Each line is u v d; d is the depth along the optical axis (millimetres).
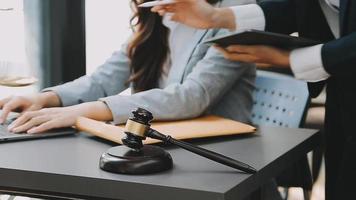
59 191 1041
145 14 1811
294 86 2129
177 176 1027
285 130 1518
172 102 1509
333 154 1539
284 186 2023
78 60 2508
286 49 1422
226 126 1438
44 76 2443
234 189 967
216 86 1612
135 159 1045
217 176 1030
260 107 2186
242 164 1062
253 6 1616
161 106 1492
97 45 2521
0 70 1604
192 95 1549
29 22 2381
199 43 1723
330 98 1517
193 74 1623
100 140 1312
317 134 1494
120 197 1000
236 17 1566
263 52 1422
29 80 1645
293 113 2102
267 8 1612
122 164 1037
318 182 2730
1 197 1887
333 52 1352
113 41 2494
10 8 1913
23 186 1063
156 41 1824
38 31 2416
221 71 1631
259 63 1469
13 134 1312
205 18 1534
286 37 1300
